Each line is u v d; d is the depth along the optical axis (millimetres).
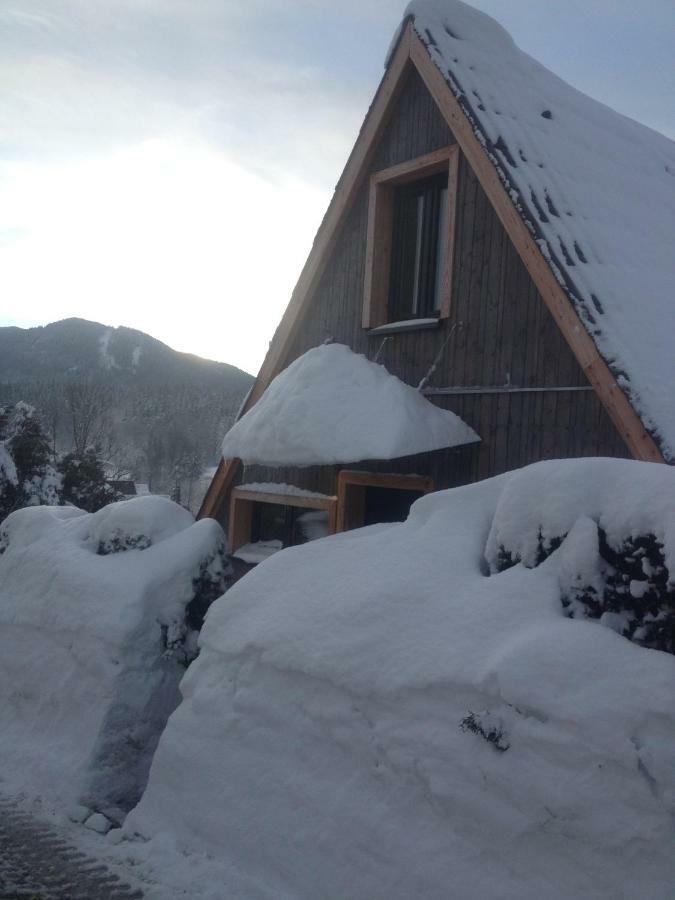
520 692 3354
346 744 3992
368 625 4152
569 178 7660
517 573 3908
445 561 4242
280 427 7469
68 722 6090
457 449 7562
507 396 7195
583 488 3883
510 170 7020
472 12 9031
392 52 8461
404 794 3705
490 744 3430
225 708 4695
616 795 3043
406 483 7918
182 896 4074
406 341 8273
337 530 8586
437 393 7805
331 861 3834
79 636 6281
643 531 3574
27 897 4137
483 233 7504
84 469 31438
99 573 6562
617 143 9492
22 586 7203
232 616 4988
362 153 8758
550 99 9125
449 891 3371
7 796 5691
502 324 7266
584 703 3203
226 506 10641
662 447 5457
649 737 3051
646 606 3504
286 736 4324
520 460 7047
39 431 24391
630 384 5762
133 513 6953
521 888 3195
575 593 3707
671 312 6750
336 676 4086
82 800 5516
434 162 8000
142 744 5930
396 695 3816
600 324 6113
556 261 6477
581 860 3070
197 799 4609
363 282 8812
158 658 6199
